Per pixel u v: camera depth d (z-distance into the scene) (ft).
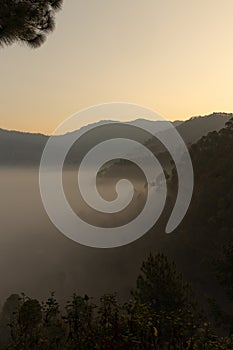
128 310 16.48
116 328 14.90
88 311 16.71
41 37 20.92
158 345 15.15
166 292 54.24
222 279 55.57
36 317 17.69
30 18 19.89
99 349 14.47
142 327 14.83
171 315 15.88
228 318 58.85
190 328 15.51
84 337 15.37
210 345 14.73
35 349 16.17
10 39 19.47
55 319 17.43
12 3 18.95
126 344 14.42
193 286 165.99
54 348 16.28
